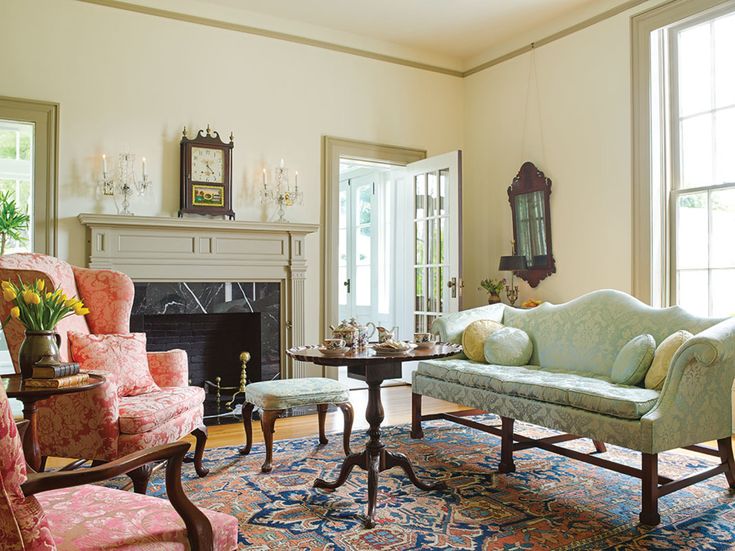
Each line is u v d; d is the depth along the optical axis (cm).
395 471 337
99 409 263
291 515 272
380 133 581
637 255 464
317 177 546
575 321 400
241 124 511
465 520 267
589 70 503
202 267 479
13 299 240
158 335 504
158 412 282
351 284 783
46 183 437
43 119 438
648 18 457
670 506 284
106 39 461
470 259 626
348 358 267
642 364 321
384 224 724
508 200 579
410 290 606
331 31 552
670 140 456
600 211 493
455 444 394
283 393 339
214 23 500
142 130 472
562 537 249
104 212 459
